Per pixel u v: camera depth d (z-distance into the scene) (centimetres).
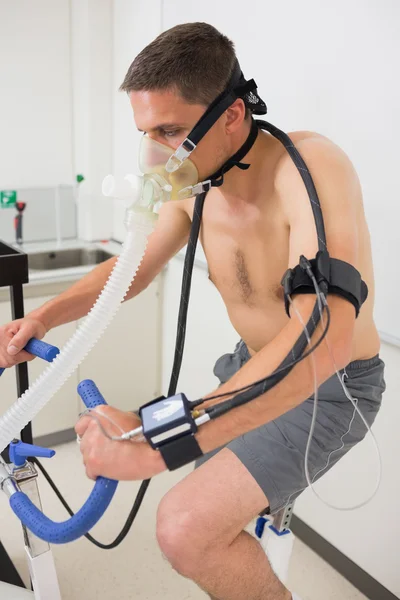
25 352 116
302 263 83
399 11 143
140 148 97
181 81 91
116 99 261
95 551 196
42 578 106
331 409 123
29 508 88
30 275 229
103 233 283
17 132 260
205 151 99
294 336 82
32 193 267
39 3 247
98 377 254
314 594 184
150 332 262
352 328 84
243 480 114
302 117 176
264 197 112
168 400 81
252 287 123
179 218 141
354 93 159
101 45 254
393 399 167
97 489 80
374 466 176
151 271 141
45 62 256
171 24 222
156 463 80
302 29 170
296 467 118
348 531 189
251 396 78
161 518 112
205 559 110
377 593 183
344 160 99
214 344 234
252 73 191
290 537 121
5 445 98
